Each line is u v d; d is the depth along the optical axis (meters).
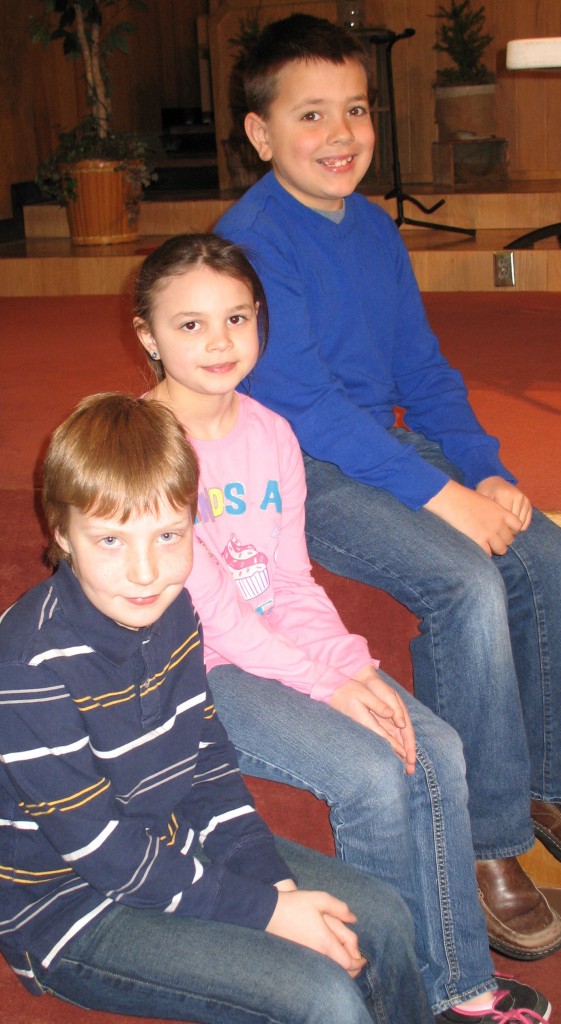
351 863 1.27
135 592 1.05
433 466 1.51
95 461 1.03
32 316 3.79
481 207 4.87
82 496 1.03
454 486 1.49
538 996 1.38
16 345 3.18
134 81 7.18
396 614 1.62
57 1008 1.24
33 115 5.77
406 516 1.48
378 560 1.46
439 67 5.64
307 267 1.59
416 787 1.31
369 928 1.15
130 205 4.99
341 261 1.62
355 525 1.48
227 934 1.09
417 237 4.63
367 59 1.58
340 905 1.12
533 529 1.57
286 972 1.05
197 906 1.10
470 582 1.39
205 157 6.89
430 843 1.32
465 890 1.33
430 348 1.78
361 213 1.69
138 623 1.07
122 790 1.12
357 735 1.27
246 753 1.30
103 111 4.96
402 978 1.17
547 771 1.60
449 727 1.35
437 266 4.11
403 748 1.29
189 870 1.11
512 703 1.43
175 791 1.18
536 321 3.37
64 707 1.06
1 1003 1.26
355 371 1.64
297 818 1.61
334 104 1.53
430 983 1.34
